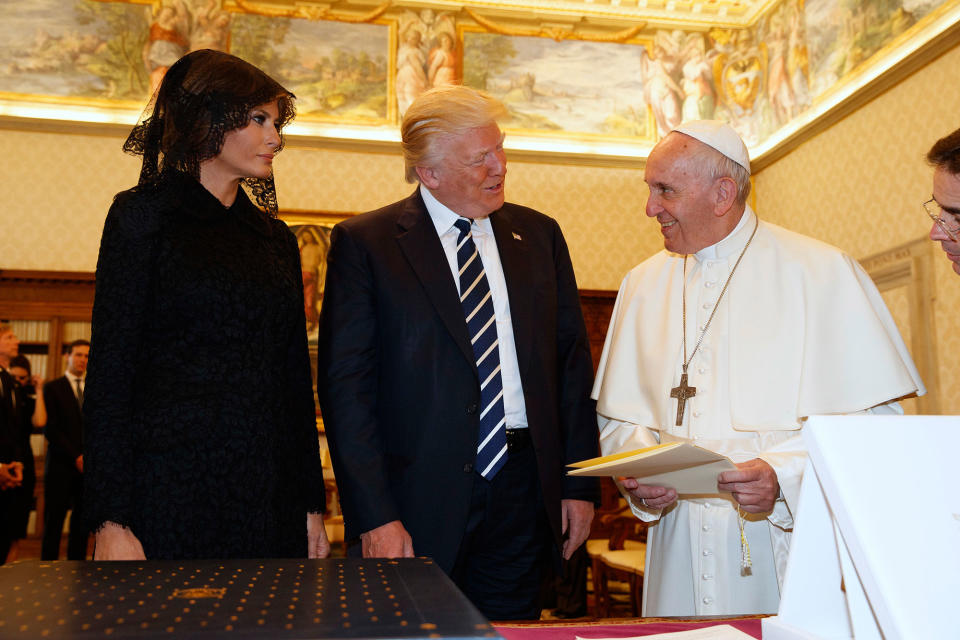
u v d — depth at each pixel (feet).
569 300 7.98
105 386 5.65
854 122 24.63
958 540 3.12
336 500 25.35
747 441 6.98
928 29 21.81
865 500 3.15
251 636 2.44
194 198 6.28
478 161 7.09
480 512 6.95
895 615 2.94
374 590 3.05
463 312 7.12
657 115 30.71
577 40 30.60
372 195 28.53
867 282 7.41
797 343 7.09
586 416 7.68
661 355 7.66
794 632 3.52
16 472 21.53
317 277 27.68
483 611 7.11
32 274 26.40
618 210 30.01
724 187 7.32
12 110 27.04
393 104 29.25
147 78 27.94
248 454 6.03
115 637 2.42
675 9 30.91
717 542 6.85
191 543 5.71
